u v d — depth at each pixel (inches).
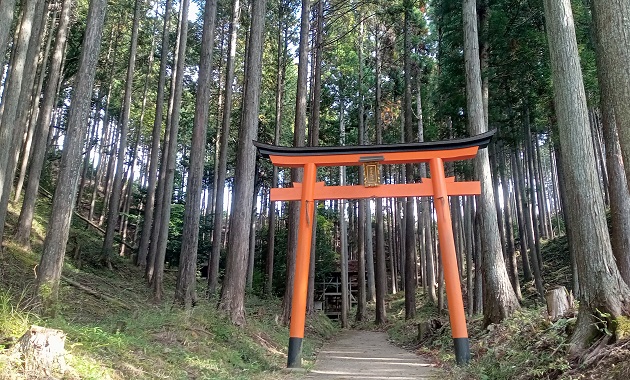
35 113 700.7
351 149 351.3
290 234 613.6
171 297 524.4
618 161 314.8
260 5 458.0
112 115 1079.0
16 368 166.9
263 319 528.7
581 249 217.9
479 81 435.8
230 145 1042.1
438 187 338.3
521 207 864.9
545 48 538.9
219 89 933.2
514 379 219.6
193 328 333.7
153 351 264.4
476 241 653.3
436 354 398.9
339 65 1000.2
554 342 224.5
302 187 353.7
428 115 895.1
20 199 682.2
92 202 900.0
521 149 1048.8
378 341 589.9
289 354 323.0
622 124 185.8
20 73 317.1
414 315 739.4
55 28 778.8
